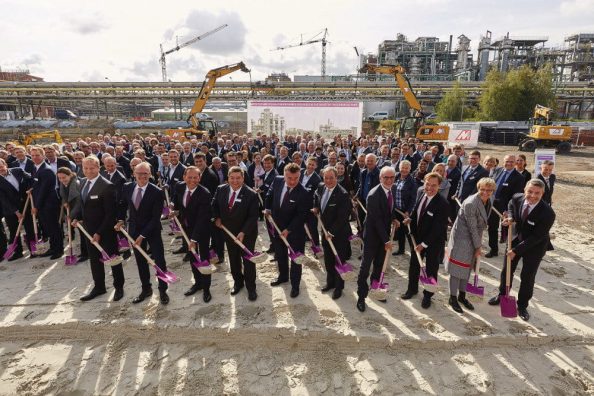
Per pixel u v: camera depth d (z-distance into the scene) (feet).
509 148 88.74
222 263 20.25
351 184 24.70
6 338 13.71
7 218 21.36
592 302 15.94
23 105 177.68
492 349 12.96
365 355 12.68
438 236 14.46
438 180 14.32
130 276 18.48
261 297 16.20
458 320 14.37
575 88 154.40
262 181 26.71
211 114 169.07
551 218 13.26
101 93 152.35
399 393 11.02
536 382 11.44
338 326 13.85
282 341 13.29
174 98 150.20
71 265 19.80
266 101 64.69
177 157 24.21
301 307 15.28
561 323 14.21
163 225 27.37
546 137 77.97
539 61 212.64
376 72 72.33
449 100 142.61
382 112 176.35
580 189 43.73
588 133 94.99
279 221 16.16
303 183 20.42
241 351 13.00
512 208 14.76
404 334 13.34
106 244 15.33
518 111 127.65
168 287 17.15
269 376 11.78
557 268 19.66
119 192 21.13
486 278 18.30
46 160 23.58
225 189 15.60
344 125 63.93
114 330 13.79
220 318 14.37
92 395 11.05
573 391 11.10
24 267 19.65
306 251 22.25
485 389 11.14
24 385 11.44
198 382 11.51
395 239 21.50
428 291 14.43
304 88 138.82
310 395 10.96
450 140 90.38
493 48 215.51
